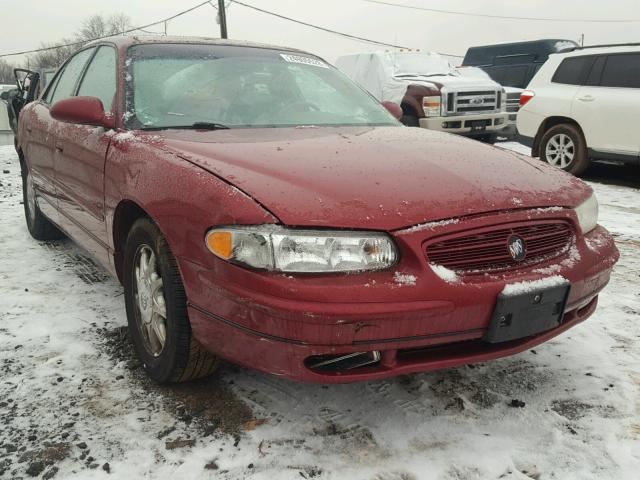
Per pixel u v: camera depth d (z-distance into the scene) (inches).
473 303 79.8
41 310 132.6
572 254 92.7
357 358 81.2
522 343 89.0
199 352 93.1
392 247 78.5
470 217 83.1
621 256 181.2
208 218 82.3
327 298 74.6
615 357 113.7
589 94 312.7
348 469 80.3
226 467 80.4
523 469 80.7
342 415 92.6
